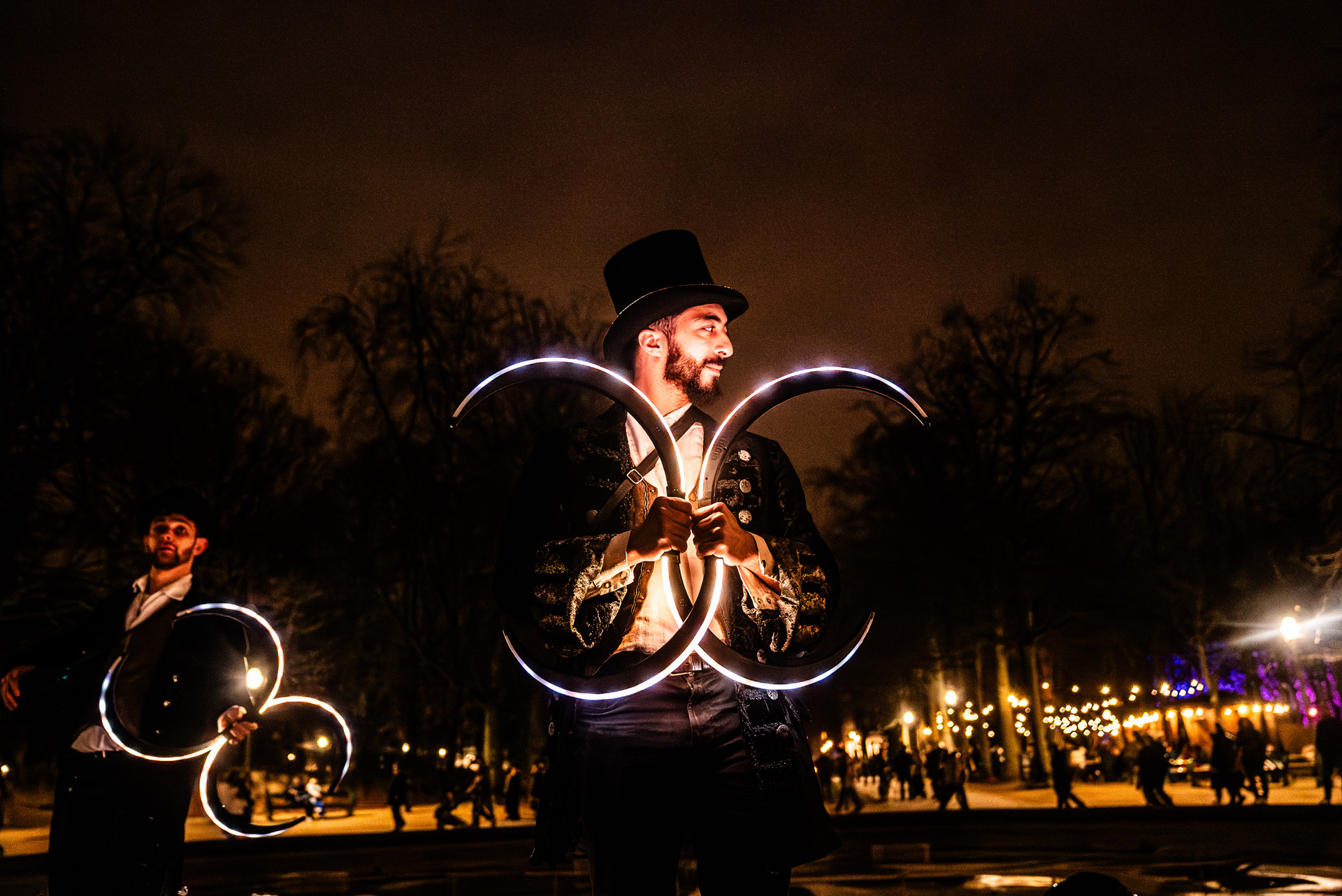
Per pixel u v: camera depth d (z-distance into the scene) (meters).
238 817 4.24
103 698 3.84
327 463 32.38
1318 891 8.22
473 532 32.34
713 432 2.76
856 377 2.54
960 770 29.39
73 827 3.85
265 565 32.75
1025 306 36.56
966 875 9.87
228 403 29.39
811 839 2.46
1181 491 36.28
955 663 40.94
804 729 2.60
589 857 2.47
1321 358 19.44
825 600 2.54
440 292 31.31
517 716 34.47
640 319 2.74
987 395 36.34
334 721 5.26
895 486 36.59
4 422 23.11
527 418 31.20
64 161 23.88
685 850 9.01
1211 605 36.53
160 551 4.17
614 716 2.42
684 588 2.43
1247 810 18.83
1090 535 38.31
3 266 23.36
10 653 24.52
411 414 31.41
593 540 2.46
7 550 23.33
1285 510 21.22
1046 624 37.88
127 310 24.67
